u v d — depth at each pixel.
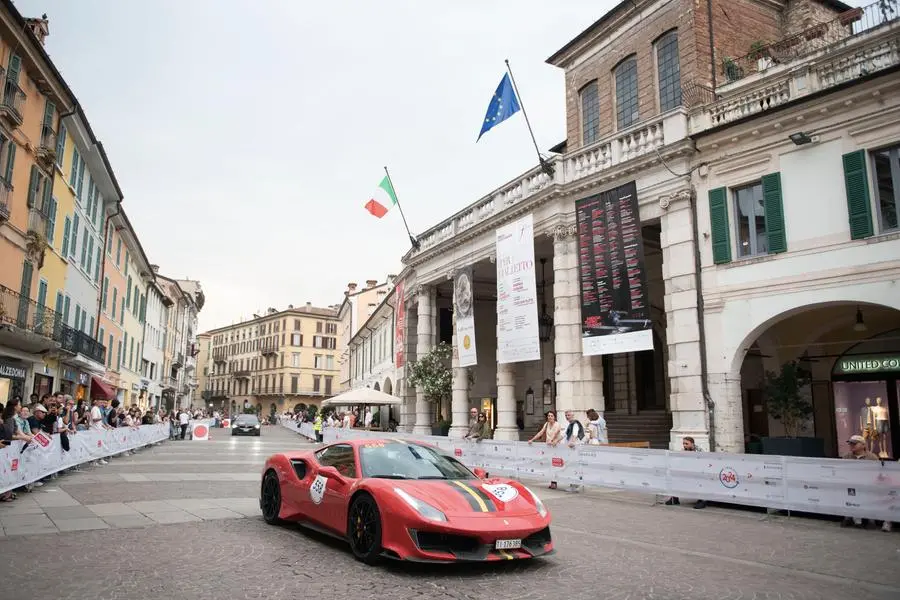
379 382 48.09
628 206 17.62
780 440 13.01
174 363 68.56
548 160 20.06
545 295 28.03
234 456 22.75
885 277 12.73
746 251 15.29
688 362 15.69
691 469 11.55
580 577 6.39
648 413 23.38
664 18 20.36
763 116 14.77
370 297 69.12
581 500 12.51
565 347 19.22
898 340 15.77
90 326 31.19
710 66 19.16
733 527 9.66
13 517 9.10
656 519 10.33
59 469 14.11
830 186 13.74
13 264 20.48
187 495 11.59
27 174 21.42
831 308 16.02
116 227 36.28
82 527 8.34
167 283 64.81
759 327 14.60
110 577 5.88
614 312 17.69
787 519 10.34
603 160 18.81
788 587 6.23
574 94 24.28
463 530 6.17
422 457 7.94
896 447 15.52
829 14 21.25
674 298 16.28
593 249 18.53
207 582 5.78
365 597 5.45
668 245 16.64
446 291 32.03
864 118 13.31
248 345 110.88
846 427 16.56
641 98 21.05
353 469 7.46
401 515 6.29
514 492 7.21
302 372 101.00
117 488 12.51
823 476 9.88
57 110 23.44
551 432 14.73
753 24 20.55
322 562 6.63
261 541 7.60
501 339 21.62
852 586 6.32
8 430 11.24
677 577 6.51
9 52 19.47
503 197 23.25
